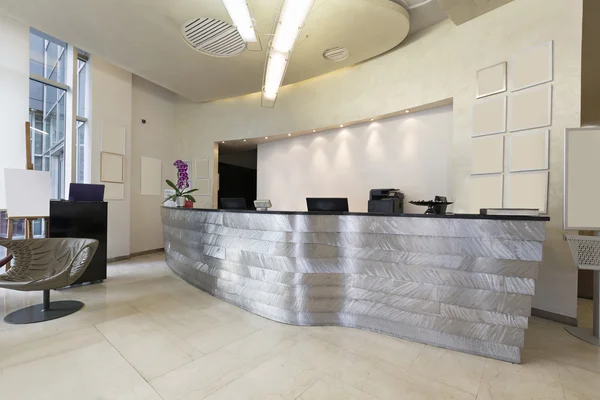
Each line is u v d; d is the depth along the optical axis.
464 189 3.84
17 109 4.42
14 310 3.08
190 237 4.12
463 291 2.32
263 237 3.00
